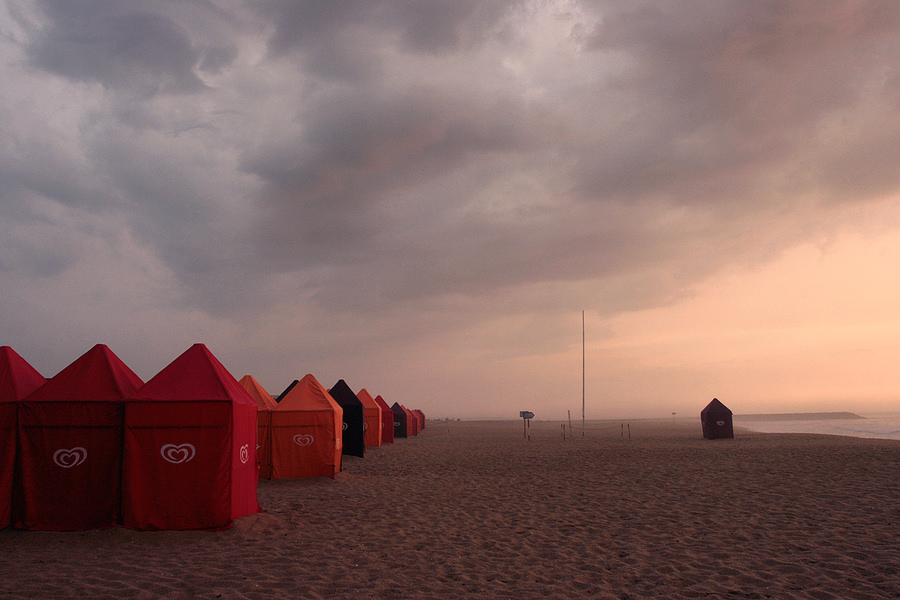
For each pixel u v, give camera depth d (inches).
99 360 322.7
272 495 464.1
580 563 266.2
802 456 729.6
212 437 314.2
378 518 373.7
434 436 1544.0
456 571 252.4
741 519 356.8
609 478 566.9
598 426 2422.5
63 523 293.0
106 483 300.7
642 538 314.0
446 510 403.9
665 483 522.9
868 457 695.1
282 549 283.6
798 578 236.8
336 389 820.0
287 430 550.9
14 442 293.1
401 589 224.4
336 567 254.2
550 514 387.2
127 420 304.5
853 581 230.5
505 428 2201.0
